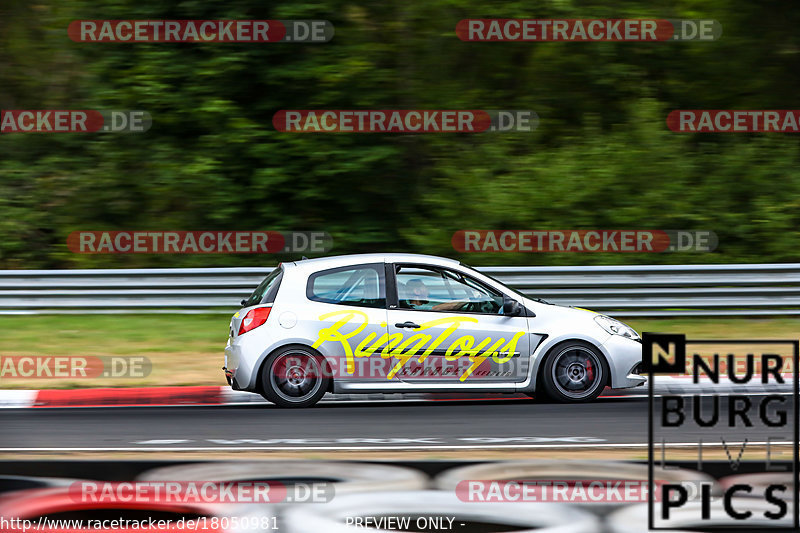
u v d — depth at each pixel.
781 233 61.88
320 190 64.25
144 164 64.88
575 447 26.62
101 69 65.19
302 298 33.75
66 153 68.88
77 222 64.62
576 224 62.47
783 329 48.75
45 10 70.00
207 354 42.78
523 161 65.75
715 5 72.12
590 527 18.89
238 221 65.00
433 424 30.44
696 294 51.94
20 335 46.97
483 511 20.08
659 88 73.25
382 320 33.62
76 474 23.44
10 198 65.44
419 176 66.19
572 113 70.56
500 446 26.88
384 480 22.80
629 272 51.78
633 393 36.25
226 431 29.45
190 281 52.84
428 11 66.06
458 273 34.44
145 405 34.97
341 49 64.56
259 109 65.06
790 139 68.69
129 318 51.94
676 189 63.47
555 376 34.12
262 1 63.62
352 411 33.00
